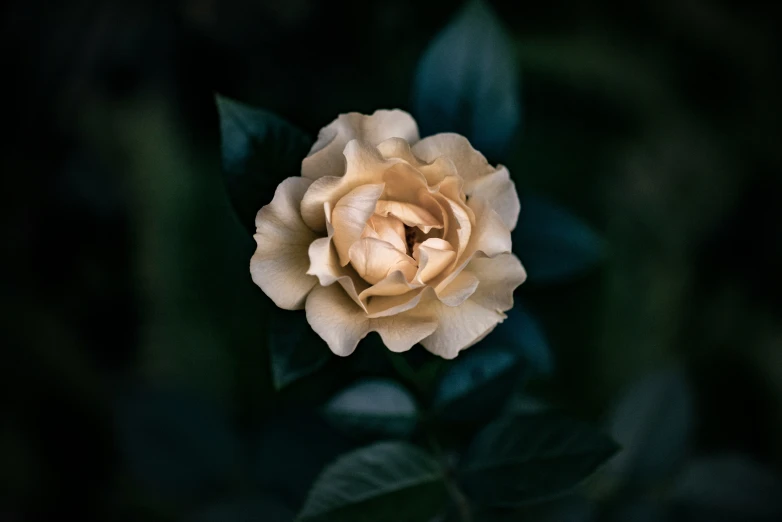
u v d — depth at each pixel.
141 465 0.45
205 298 0.50
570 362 0.51
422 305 0.35
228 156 0.37
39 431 0.53
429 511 0.36
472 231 0.35
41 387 0.53
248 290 0.46
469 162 0.35
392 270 0.35
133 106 0.53
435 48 0.41
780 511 0.43
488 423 0.38
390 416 0.38
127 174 0.52
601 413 0.51
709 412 0.53
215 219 0.51
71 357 0.54
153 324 0.50
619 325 0.51
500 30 0.41
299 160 0.37
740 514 0.44
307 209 0.34
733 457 0.44
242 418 0.48
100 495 0.52
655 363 0.52
